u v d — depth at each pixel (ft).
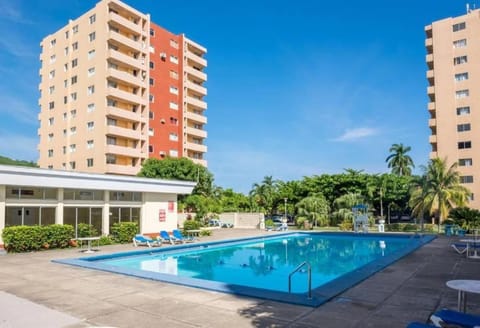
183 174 157.28
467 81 163.84
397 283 34.94
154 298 29.37
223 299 28.86
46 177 67.92
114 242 76.54
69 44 187.93
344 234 110.42
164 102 201.77
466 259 52.65
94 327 22.41
